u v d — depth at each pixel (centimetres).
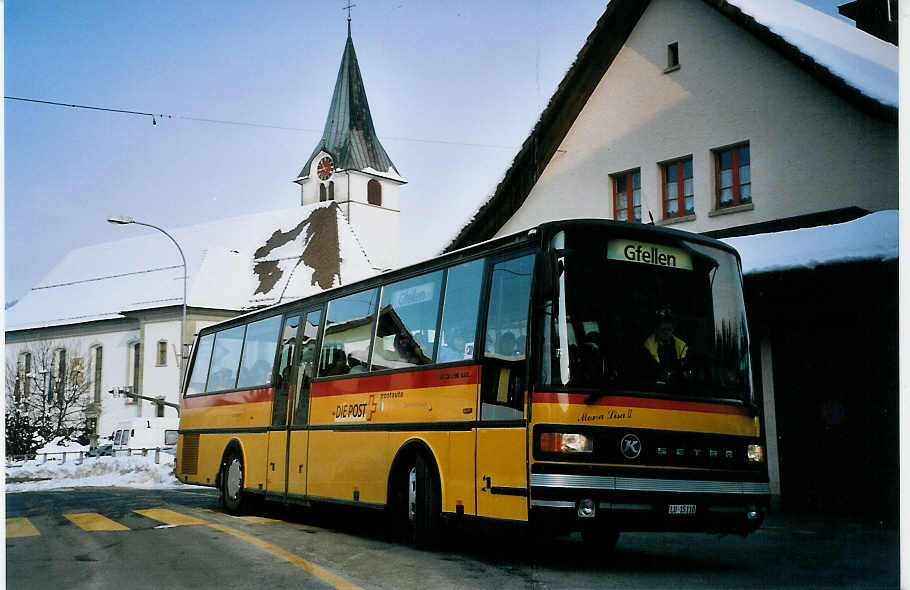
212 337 1780
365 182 8769
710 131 2030
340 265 7506
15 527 1301
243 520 1408
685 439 892
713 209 2020
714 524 898
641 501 857
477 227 2486
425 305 1092
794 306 1666
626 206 2236
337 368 1279
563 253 889
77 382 7788
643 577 872
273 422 1445
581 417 852
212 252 7688
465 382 984
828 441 1608
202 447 1712
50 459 5181
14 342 8494
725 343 952
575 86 2295
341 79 8931
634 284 915
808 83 1841
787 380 1681
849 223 1554
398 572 884
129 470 3584
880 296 1491
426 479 1042
